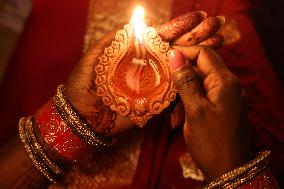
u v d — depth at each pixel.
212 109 0.59
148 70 0.63
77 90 0.62
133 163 0.72
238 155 0.59
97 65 0.62
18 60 0.77
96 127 0.63
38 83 0.75
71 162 0.64
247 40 0.80
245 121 0.59
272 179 0.60
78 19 0.77
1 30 1.39
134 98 0.63
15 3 1.46
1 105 0.76
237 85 0.59
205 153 0.59
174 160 0.73
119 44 0.62
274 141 0.75
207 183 0.60
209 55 0.60
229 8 0.81
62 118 0.63
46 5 0.79
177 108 0.64
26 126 0.64
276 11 1.15
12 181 0.63
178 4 0.78
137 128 0.72
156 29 0.63
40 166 0.63
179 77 0.59
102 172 0.71
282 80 1.04
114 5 0.77
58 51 0.76
